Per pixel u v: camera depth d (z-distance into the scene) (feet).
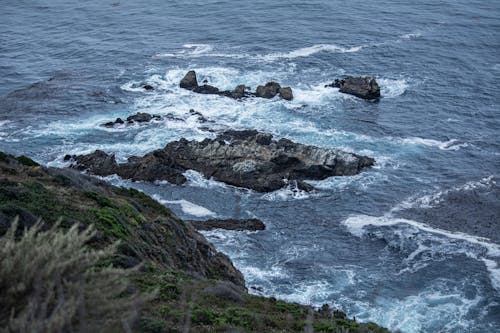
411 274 146.92
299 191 187.83
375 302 134.82
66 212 88.43
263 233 165.48
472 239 162.09
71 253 35.73
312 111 243.19
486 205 179.73
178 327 56.85
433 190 188.75
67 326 31.37
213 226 167.02
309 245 160.04
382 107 248.73
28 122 233.55
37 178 105.70
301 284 141.90
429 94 261.44
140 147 214.48
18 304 33.12
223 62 294.87
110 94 260.42
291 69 285.64
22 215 77.51
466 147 217.77
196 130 224.94
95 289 34.22
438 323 128.06
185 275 89.71
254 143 206.59
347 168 197.77
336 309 131.54
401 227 167.73
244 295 85.61
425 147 217.36
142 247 92.17
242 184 190.70
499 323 127.95
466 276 145.18
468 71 284.82
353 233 165.89
